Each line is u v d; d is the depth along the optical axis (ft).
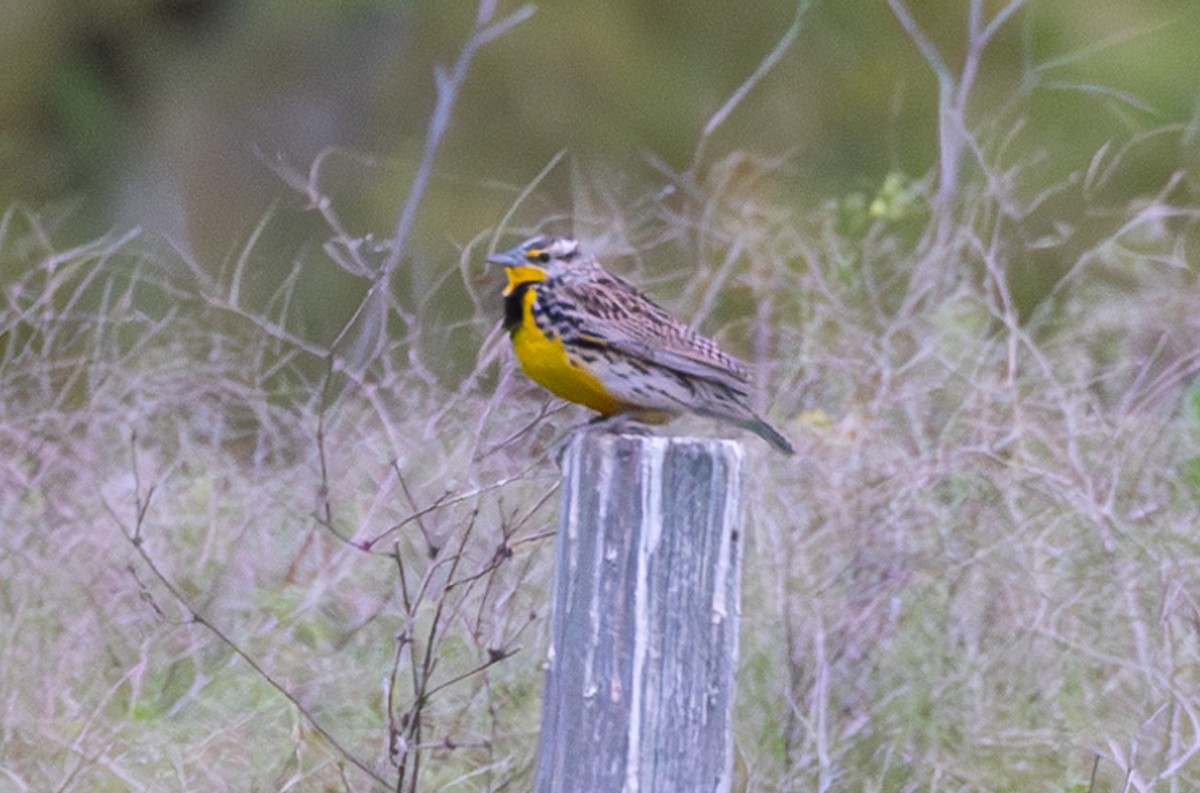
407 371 37.19
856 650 31.14
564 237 27.37
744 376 26.03
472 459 30.83
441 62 78.84
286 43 81.82
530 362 26.17
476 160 76.28
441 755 29.12
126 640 33.63
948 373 36.04
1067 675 31.58
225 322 41.01
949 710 30.89
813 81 76.02
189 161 82.33
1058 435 34.78
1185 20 75.36
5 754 29.68
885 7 76.23
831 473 33.58
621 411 26.35
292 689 31.07
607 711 20.48
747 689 30.94
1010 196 49.75
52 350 40.32
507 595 30.09
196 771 29.37
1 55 82.48
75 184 81.87
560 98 76.69
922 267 37.65
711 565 20.52
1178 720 29.19
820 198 68.54
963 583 32.55
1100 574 32.32
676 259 42.32
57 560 34.01
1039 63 74.64
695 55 77.25
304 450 37.91
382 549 33.40
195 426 38.58
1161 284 41.06
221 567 34.71
